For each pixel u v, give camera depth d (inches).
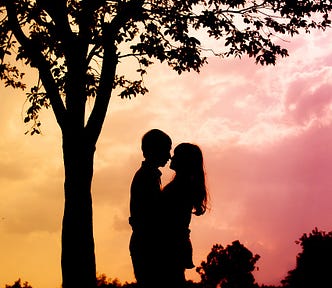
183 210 172.2
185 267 172.2
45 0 349.4
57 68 398.0
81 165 330.3
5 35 391.2
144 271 167.9
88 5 359.3
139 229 169.8
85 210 326.6
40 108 436.8
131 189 175.0
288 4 415.8
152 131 180.5
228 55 427.8
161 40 399.2
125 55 379.6
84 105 344.2
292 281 2084.2
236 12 422.0
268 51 426.6
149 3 402.3
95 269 323.6
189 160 177.6
